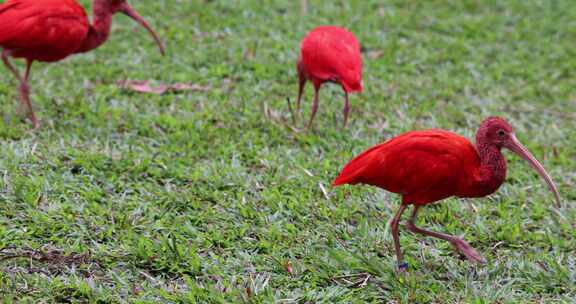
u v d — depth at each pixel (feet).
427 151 27.07
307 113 42.96
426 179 27.20
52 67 46.50
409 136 27.50
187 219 31.48
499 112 45.57
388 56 51.24
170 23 53.57
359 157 27.96
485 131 27.40
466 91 47.83
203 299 26.02
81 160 34.78
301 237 30.73
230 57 49.29
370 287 27.43
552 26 58.39
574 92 49.32
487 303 26.12
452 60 52.31
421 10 59.82
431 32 56.44
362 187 35.12
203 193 33.50
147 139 38.22
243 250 29.71
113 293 26.21
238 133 39.81
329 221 32.24
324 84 46.83
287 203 33.32
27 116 39.22
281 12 57.36
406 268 28.43
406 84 47.93
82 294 25.91
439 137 27.43
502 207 34.53
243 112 41.88
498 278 28.17
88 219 30.60
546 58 53.52
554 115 46.09
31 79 44.55
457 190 27.84
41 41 36.55
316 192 34.68
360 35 53.98
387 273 28.09
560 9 61.62
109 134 38.19
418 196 27.84
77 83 44.47
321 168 36.45
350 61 37.19
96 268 27.76
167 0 56.95
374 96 45.75
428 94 46.93
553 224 33.06
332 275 28.09
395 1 60.80
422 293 26.86
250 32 53.11
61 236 29.58
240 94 44.29
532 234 31.89
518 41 55.98
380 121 42.52
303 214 32.65
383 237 30.91
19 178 32.78
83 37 38.29
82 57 47.85
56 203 31.40
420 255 29.81
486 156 27.43
